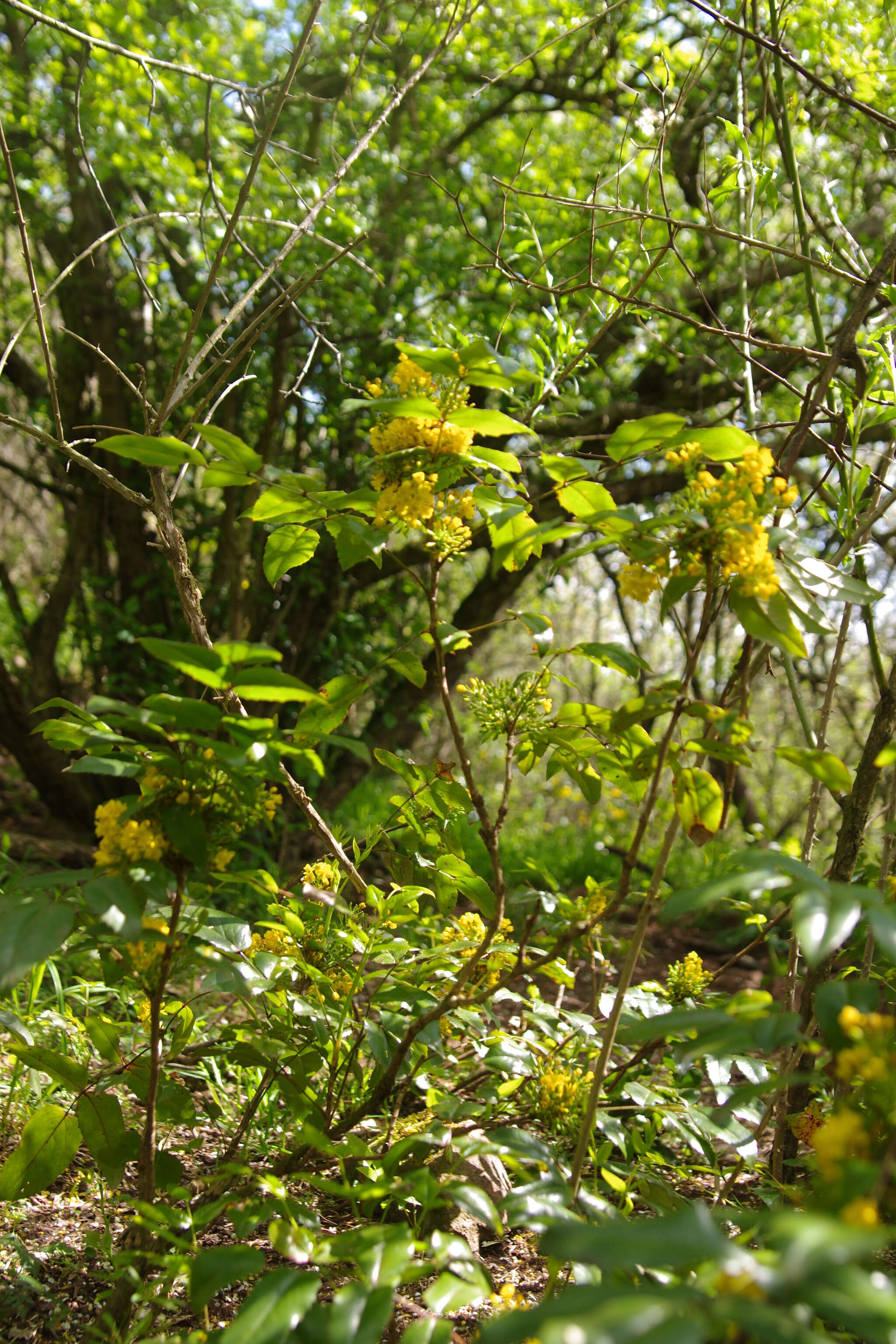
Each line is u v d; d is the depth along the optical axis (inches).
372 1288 26.7
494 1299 33.0
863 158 81.4
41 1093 46.8
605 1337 18.4
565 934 33.5
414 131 114.5
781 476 37.8
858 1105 28.8
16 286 132.7
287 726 122.0
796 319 104.9
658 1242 20.8
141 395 44.3
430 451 32.8
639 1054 40.1
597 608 159.0
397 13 97.7
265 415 119.1
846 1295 19.2
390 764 41.6
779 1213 29.1
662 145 50.1
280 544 38.5
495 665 184.1
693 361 109.2
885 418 40.1
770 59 49.8
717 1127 35.6
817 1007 26.6
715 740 31.9
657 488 114.7
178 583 42.0
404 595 130.6
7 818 123.7
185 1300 36.0
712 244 103.2
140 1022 51.8
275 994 38.2
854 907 25.9
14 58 105.0
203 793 30.6
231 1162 37.4
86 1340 33.7
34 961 27.2
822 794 42.1
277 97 44.7
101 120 91.0
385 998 38.7
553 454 34.6
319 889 36.3
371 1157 32.9
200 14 100.8
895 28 72.7
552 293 48.9
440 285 109.7
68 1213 41.3
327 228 96.0
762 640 30.5
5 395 133.0
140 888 29.5
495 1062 36.1
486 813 34.0
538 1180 30.8
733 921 108.7
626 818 149.4
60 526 146.1
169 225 92.0
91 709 28.1
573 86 111.6
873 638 41.1
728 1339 21.8
